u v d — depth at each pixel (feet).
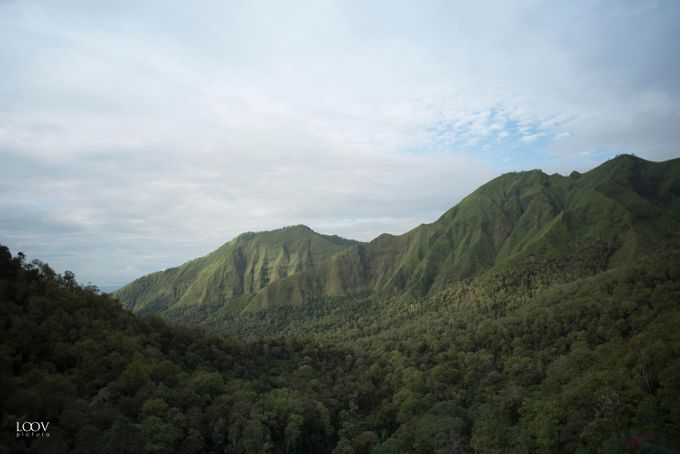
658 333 345.51
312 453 352.69
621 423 255.50
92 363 308.19
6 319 307.78
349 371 518.37
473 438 323.37
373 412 417.90
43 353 306.14
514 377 422.41
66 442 233.35
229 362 433.89
